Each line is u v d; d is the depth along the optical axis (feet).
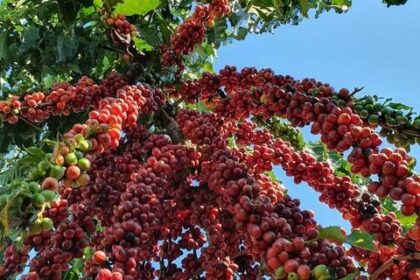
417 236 2.11
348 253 2.59
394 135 2.79
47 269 2.35
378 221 2.57
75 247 2.46
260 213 2.33
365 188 3.03
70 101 3.24
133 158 3.03
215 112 3.31
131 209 2.51
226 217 2.89
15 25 4.14
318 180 2.89
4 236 2.18
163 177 2.82
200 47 4.36
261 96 2.92
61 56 3.80
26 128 3.81
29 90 3.35
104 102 2.80
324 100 2.61
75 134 2.52
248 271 2.89
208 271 2.70
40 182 2.31
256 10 4.31
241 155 3.04
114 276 2.19
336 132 2.48
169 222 2.97
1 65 4.26
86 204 2.70
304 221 2.48
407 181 2.15
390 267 2.42
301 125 2.74
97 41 3.92
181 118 3.27
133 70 3.54
